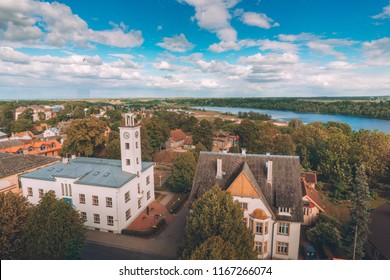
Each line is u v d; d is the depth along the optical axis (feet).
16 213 84.17
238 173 105.81
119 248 112.16
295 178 106.52
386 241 95.40
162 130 334.85
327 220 123.13
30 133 376.89
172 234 124.26
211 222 76.18
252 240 76.48
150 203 160.25
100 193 123.75
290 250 100.89
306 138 258.37
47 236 78.54
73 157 161.38
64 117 586.86
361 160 181.37
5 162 171.63
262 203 100.07
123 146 135.64
